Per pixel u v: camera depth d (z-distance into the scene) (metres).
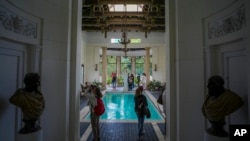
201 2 3.32
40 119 3.16
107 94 13.91
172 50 3.96
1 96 2.53
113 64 21.27
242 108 2.56
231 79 2.83
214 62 3.12
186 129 3.56
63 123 3.65
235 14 2.54
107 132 5.02
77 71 4.07
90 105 4.16
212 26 3.08
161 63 15.21
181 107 3.68
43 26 3.29
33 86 2.57
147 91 14.40
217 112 2.32
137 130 5.18
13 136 2.78
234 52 2.74
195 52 3.43
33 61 3.11
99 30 12.57
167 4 4.14
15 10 2.67
